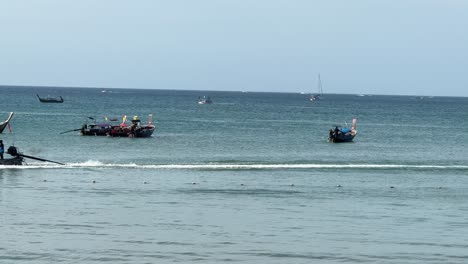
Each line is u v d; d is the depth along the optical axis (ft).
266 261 166.50
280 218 210.18
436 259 170.19
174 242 180.65
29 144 428.97
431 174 318.04
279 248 176.96
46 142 443.73
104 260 164.76
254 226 199.11
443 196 255.09
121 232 189.47
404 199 247.29
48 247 173.88
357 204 235.40
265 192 255.09
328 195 252.01
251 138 515.09
